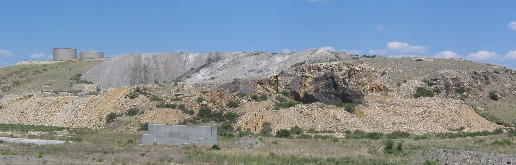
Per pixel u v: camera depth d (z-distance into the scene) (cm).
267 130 8712
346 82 10175
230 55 17525
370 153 5988
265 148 6469
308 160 5300
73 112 10456
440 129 8775
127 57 17388
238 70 15400
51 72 17850
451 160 5316
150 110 9744
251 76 13062
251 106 9756
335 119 8812
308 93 9831
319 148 6481
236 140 7531
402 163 5191
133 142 7206
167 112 9594
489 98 11562
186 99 10131
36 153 5716
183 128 7031
